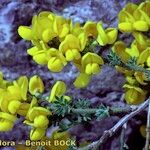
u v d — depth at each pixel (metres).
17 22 0.22
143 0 0.22
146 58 0.17
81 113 0.16
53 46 0.16
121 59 0.17
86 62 0.16
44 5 0.22
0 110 0.16
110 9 0.22
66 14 0.22
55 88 0.16
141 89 0.18
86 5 0.22
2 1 0.22
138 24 0.16
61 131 0.17
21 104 0.16
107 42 0.16
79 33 0.16
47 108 0.16
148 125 0.16
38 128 0.16
